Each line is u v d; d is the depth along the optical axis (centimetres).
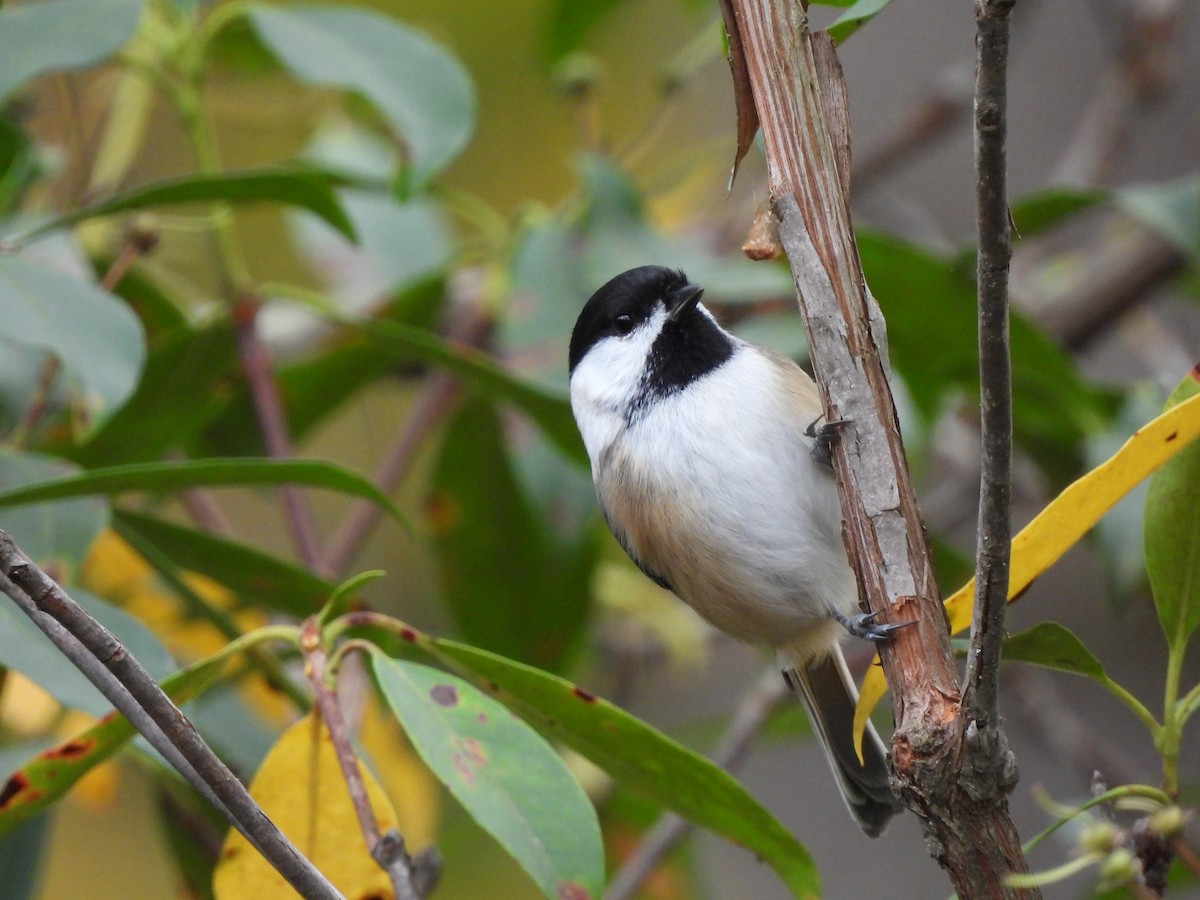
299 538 647
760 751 911
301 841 422
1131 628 922
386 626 425
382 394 998
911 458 682
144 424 656
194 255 836
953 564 683
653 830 725
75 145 727
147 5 645
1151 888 363
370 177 741
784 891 894
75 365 490
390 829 403
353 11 609
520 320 671
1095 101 962
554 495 741
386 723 619
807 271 353
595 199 694
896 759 342
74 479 450
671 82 805
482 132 1004
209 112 819
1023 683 770
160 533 532
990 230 294
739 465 554
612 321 606
